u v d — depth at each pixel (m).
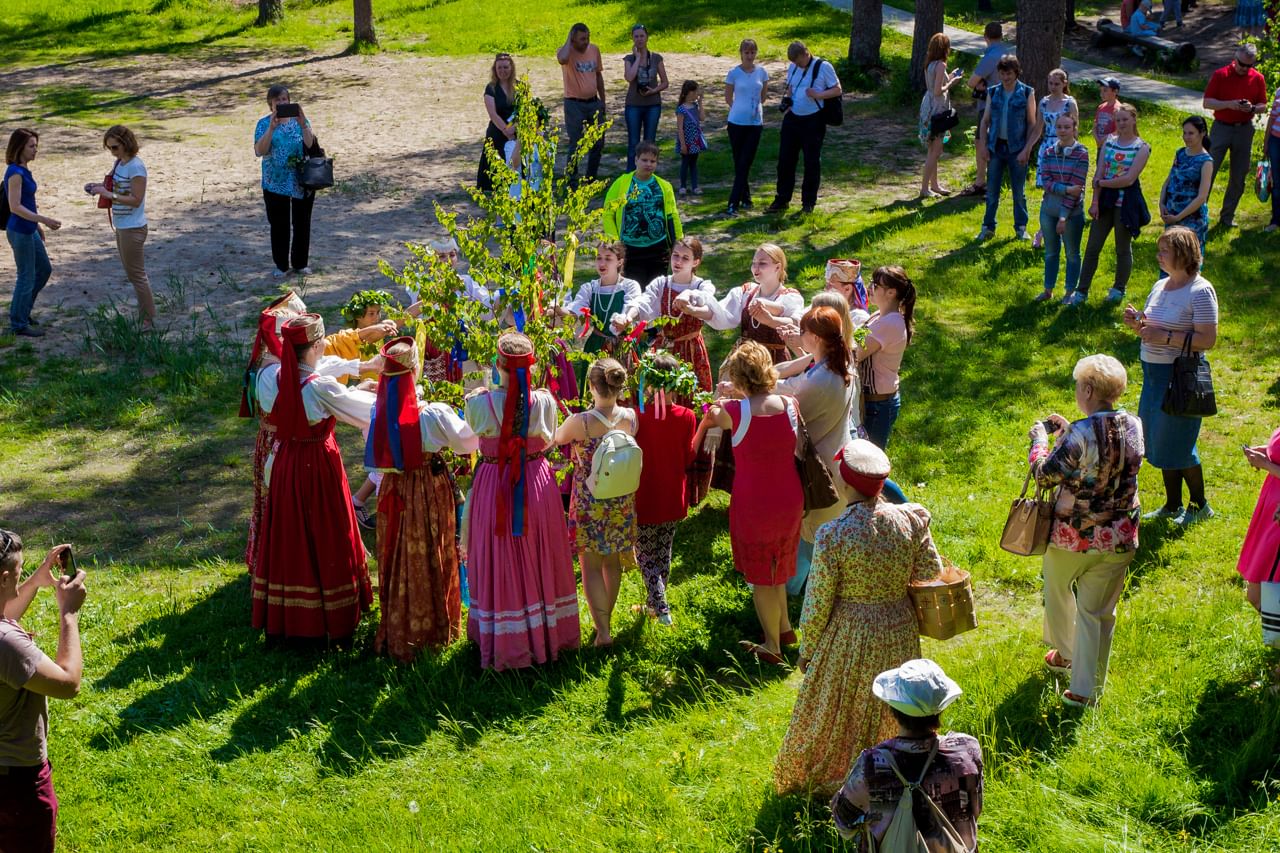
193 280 12.21
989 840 4.70
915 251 12.88
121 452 8.82
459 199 15.20
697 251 8.13
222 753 5.58
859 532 4.73
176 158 17.25
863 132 18.11
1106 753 5.18
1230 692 5.58
